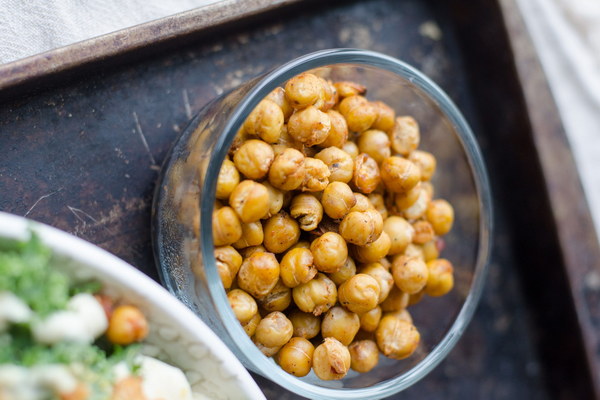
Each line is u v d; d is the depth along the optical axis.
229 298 0.28
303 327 0.29
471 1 0.35
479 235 0.32
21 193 0.29
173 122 0.31
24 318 0.23
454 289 0.33
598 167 0.40
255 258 0.27
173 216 0.29
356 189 0.29
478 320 0.36
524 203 0.37
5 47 0.30
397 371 0.31
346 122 0.29
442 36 0.36
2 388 0.23
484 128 0.36
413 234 0.30
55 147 0.30
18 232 0.24
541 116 0.36
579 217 0.36
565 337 0.36
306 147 0.29
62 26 0.31
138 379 0.25
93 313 0.24
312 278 0.28
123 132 0.31
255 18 0.32
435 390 0.35
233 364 0.26
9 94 0.29
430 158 0.31
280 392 0.33
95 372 0.24
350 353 0.29
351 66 0.29
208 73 0.32
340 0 0.34
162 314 0.25
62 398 0.23
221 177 0.27
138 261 0.31
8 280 0.23
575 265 0.36
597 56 0.40
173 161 0.30
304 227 0.28
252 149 0.27
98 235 0.30
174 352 0.27
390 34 0.35
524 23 0.36
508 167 0.37
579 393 0.36
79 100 0.30
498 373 0.36
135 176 0.31
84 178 0.30
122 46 0.30
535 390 0.37
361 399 0.29
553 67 0.40
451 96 0.36
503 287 0.37
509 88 0.36
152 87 0.31
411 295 0.31
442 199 0.33
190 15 0.31
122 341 0.25
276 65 0.33
